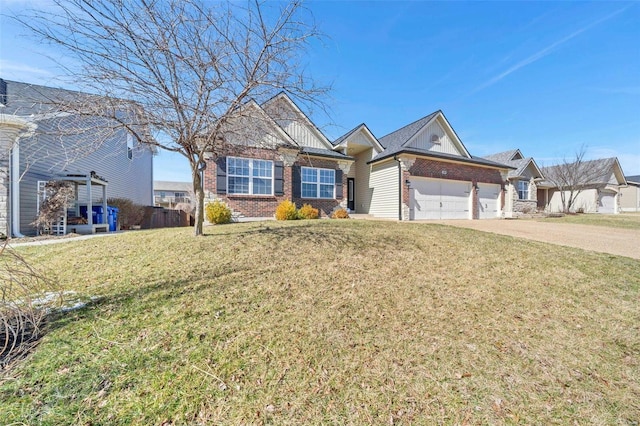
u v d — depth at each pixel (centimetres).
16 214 918
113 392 221
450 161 1551
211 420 202
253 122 639
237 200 1205
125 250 598
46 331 298
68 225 1078
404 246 668
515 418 212
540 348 307
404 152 1397
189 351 274
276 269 492
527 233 1031
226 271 475
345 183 1499
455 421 208
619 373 270
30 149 964
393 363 271
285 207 1161
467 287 465
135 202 1948
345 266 523
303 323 333
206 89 561
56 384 225
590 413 220
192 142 611
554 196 2809
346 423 204
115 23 481
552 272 552
